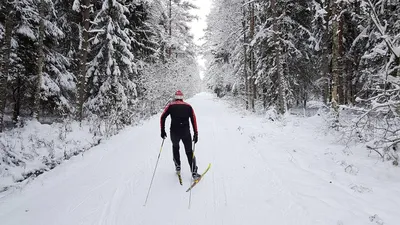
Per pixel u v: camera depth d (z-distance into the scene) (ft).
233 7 66.28
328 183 15.06
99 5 43.70
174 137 16.67
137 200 13.66
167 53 96.02
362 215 11.33
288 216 11.57
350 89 45.55
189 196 14.07
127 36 43.06
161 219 11.73
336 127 26.35
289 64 50.88
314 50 49.19
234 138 28.91
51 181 16.71
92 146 26.76
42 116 43.91
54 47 41.86
